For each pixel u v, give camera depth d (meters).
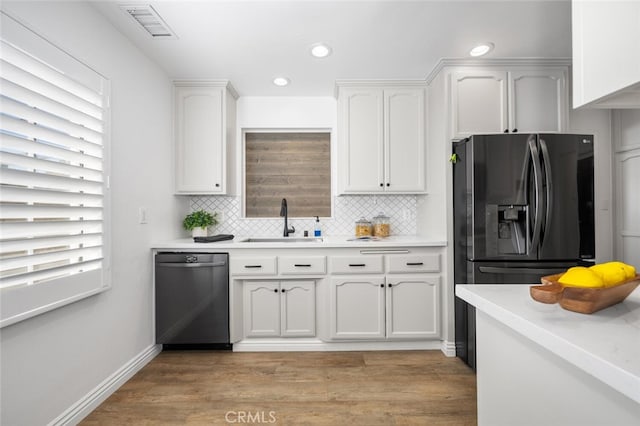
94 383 1.78
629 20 0.74
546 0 1.77
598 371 0.54
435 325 2.46
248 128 3.20
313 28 2.02
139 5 1.77
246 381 2.06
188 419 1.69
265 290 2.50
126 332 2.08
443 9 1.84
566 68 2.47
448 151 2.44
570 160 2.12
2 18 1.27
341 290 2.48
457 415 1.72
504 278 2.13
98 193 1.76
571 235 2.12
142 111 2.27
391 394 1.91
